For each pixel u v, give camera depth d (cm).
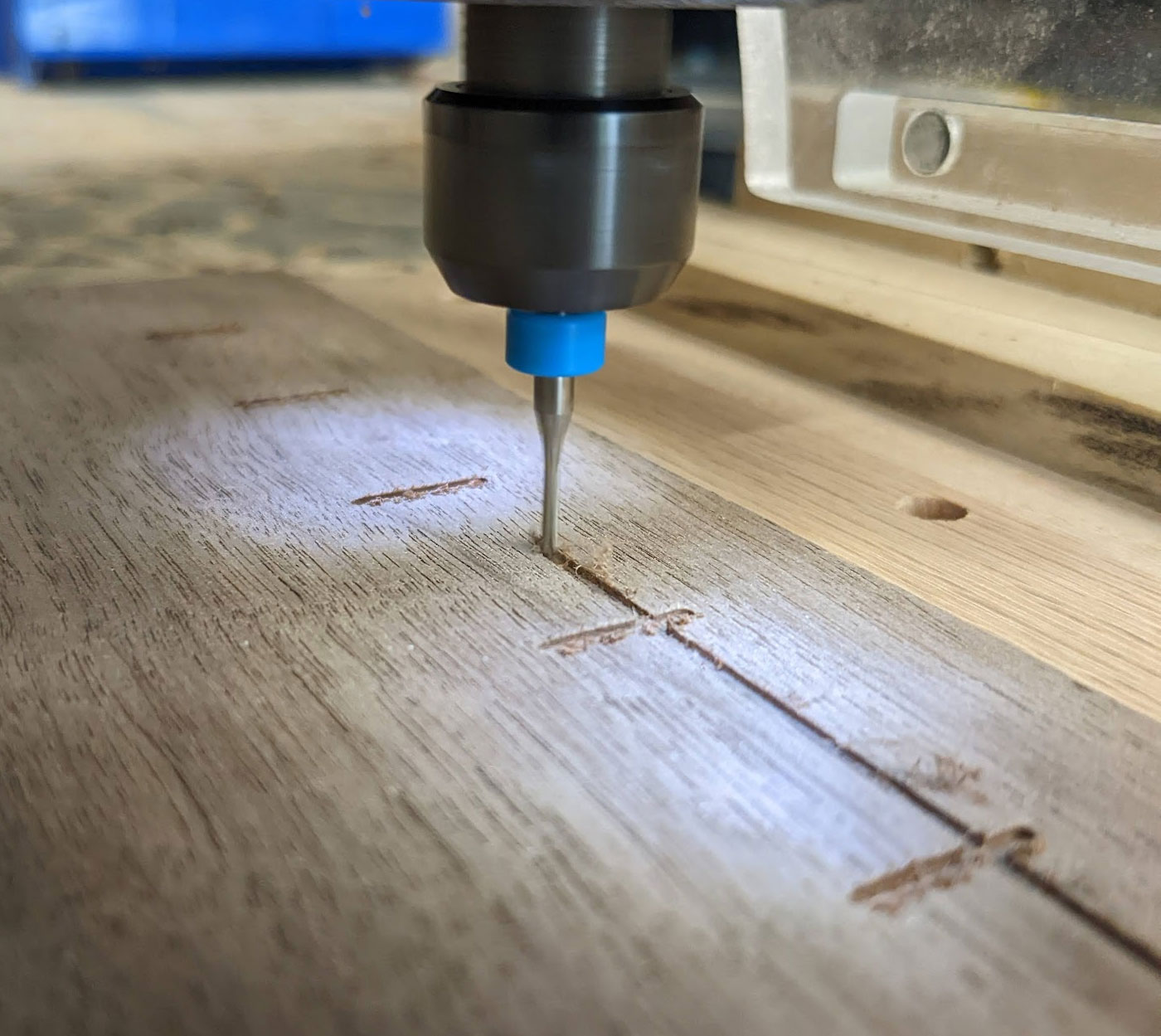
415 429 16
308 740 10
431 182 10
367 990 7
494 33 9
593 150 9
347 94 65
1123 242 14
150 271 26
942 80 15
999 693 10
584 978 7
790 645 11
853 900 8
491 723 10
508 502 14
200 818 9
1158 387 17
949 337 19
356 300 22
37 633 11
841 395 18
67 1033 7
